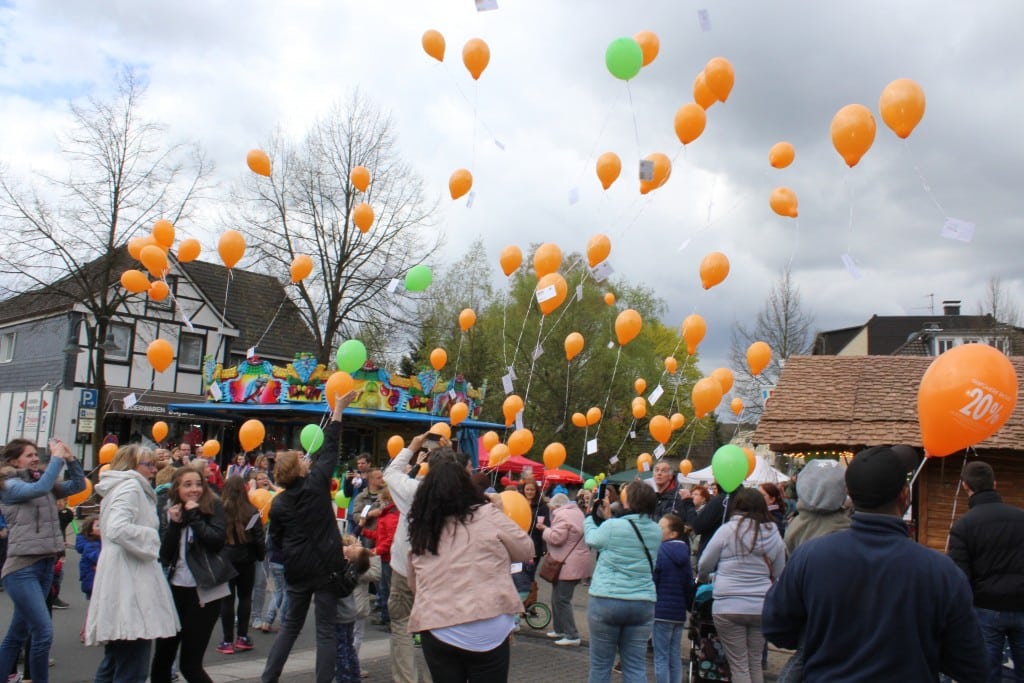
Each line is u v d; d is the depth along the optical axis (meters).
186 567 5.06
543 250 8.29
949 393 3.91
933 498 11.88
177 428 26.70
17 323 28.67
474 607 3.63
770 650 8.68
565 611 8.55
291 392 19.88
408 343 31.25
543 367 30.45
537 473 21.50
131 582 4.68
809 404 13.29
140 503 4.84
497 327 31.72
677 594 5.98
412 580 4.17
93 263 23.81
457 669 3.68
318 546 5.45
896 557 2.49
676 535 6.27
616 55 6.62
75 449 25.52
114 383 26.59
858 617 2.46
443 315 32.41
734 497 6.18
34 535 5.44
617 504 7.45
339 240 26.05
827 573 2.55
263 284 33.69
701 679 6.22
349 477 13.09
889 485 2.59
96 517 7.18
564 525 8.51
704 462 42.47
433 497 3.83
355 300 26.33
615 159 7.42
